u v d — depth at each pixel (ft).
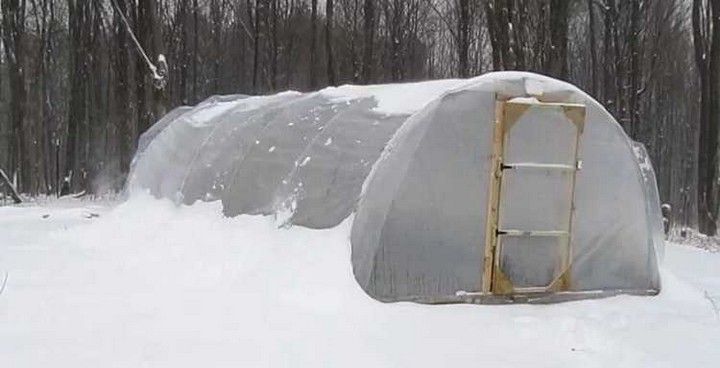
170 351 21.65
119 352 21.48
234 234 34.78
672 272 40.88
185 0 131.03
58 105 154.71
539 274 30.68
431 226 29.14
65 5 143.74
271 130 38.52
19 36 112.57
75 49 115.55
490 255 29.78
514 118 30.19
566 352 23.16
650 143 128.16
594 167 31.50
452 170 29.48
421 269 28.89
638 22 105.09
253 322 24.73
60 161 155.84
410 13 139.64
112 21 117.80
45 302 26.96
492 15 79.71
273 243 32.09
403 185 28.81
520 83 30.40
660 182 138.92
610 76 110.32
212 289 29.22
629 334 25.72
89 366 20.33
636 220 32.14
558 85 30.94
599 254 31.65
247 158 38.55
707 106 87.86
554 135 30.81
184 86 130.31
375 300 27.99
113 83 133.28
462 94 29.68
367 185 29.63
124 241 40.14
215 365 20.61
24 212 59.67
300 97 41.11
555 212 30.89
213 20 141.49
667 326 26.99
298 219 32.45
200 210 39.70
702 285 36.60
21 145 116.37
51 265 34.22
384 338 23.63
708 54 95.40
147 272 32.55
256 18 123.34
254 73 123.44
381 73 134.00
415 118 29.48
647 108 127.54
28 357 20.92
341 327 24.54
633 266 32.17
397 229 28.68
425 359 21.80
